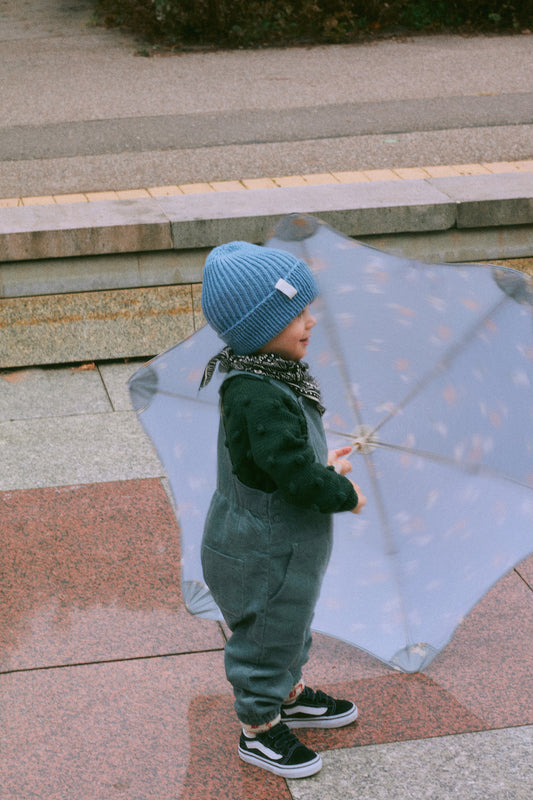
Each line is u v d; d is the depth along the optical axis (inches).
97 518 132.9
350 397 106.7
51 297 181.5
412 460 104.4
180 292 185.8
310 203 185.2
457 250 188.5
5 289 178.7
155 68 374.9
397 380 104.9
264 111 299.9
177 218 179.2
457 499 101.6
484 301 96.0
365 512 104.5
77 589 116.3
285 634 82.2
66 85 346.9
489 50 397.4
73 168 241.8
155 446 101.9
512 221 186.1
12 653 104.7
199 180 228.2
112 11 461.1
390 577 102.3
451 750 91.3
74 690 99.2
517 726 94.4
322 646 108.0
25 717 95.3
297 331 78.0
